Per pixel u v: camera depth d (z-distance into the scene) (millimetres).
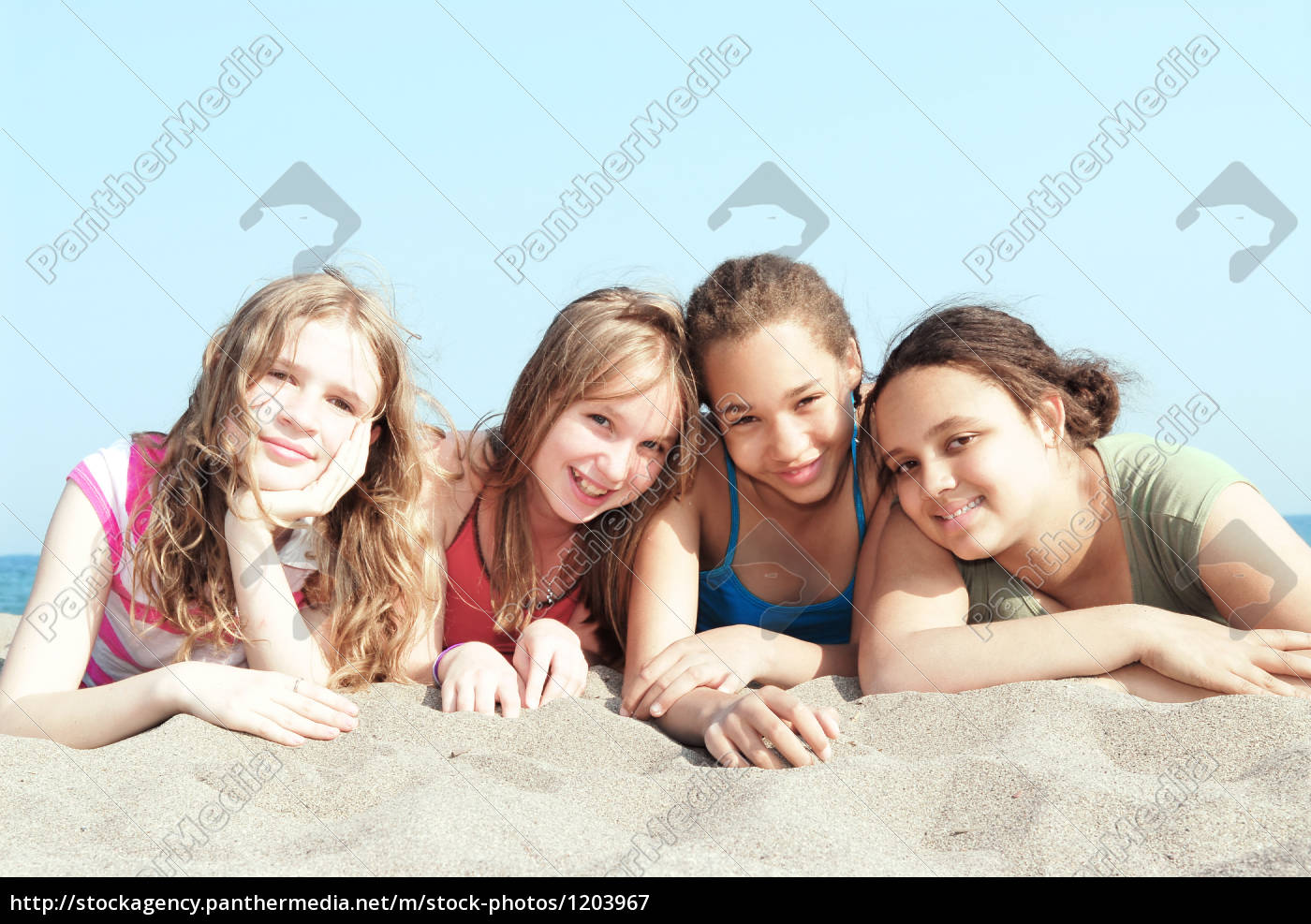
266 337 2730
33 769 1993
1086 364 3203
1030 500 2883
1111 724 2250
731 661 2742
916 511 2891
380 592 2895
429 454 3158
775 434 2912
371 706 2506
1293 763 1947
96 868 1561
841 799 1889
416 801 1771
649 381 2877
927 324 2982
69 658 2566
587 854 1614
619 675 2984
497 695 2609
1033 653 2592
